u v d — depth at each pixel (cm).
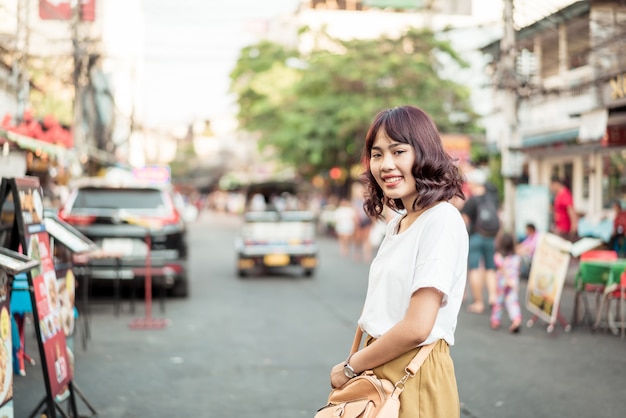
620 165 1664
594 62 1486
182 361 717
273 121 3111
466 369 675
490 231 1025
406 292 221
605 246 1410
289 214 1537
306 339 839
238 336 858
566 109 1817
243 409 549
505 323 940
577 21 1577
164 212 1112
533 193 1609
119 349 775
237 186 6619
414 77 2564
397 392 217
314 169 3334
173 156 10706
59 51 2031
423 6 2050
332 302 1160
